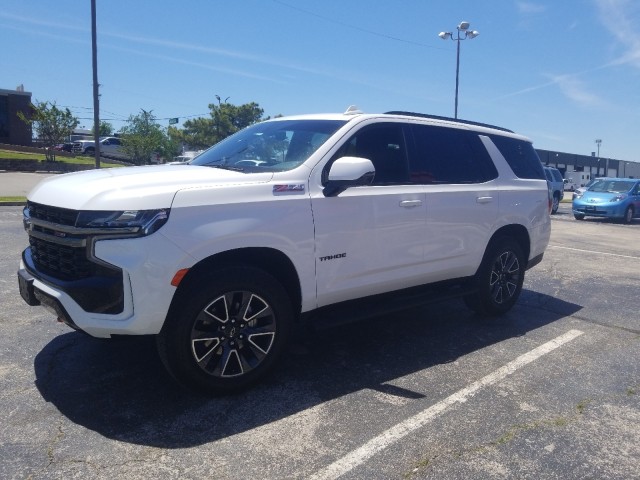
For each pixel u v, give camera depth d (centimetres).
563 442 338
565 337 540
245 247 369
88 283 335
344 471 300
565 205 3158
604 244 1299
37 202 379
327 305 428
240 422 348
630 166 7781
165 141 4775
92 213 334
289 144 446
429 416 365
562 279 833
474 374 439
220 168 425
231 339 376
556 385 423
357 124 450
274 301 387
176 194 346
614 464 316
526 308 650
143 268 331
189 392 387
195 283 356
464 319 593
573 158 6694
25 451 308
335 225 415
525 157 630
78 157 4112
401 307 476
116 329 336
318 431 341
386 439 334
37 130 3272
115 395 379
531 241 617
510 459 317
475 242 538
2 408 356
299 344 498
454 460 314
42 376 406
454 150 537
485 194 545
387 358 469
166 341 354
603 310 652
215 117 5834
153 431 333
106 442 320
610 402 396
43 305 379
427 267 494
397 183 469
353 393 396
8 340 475
